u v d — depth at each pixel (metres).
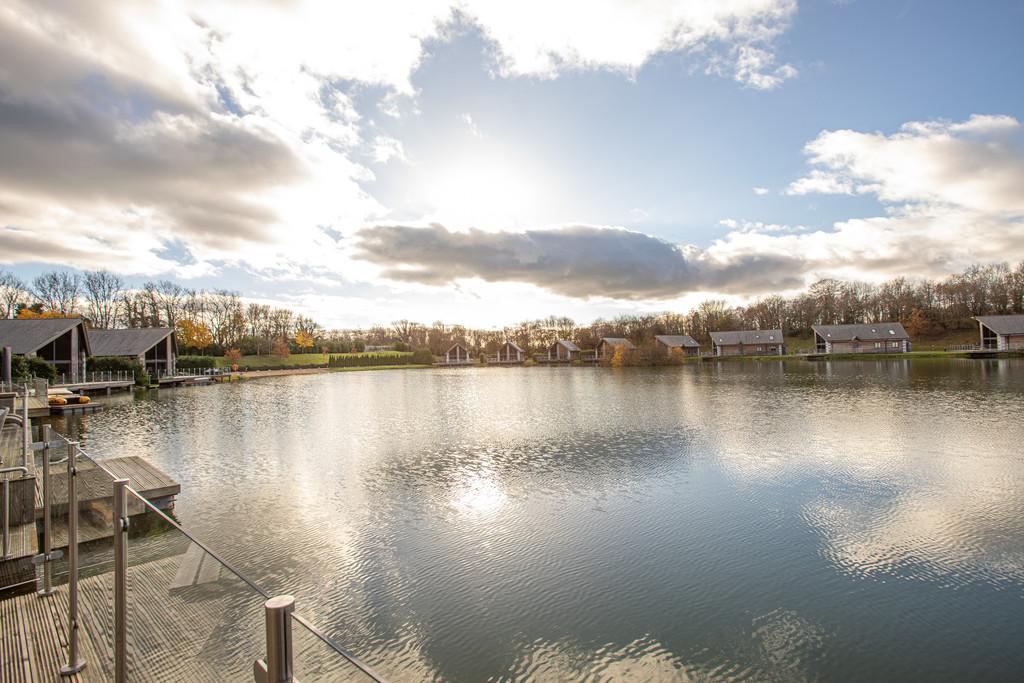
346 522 11.58
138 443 20.58
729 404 29.61
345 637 7.36
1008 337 73.88
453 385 51.47
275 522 11.61
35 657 4.36
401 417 27.84
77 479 4.48
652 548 10.16
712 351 105.19
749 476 14.70
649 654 6.99
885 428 20.94
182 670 2.83
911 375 45.38
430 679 6.52
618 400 33.09
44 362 35.94
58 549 5.55
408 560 9.70
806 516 11.62
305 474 15.67
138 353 52.19
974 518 11.23
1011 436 18.80
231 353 84.19
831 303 113.06
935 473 14.49
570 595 8.46
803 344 108.56
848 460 16.11
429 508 12.49
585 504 12.67
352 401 36.72
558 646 7.17
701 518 11.63
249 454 18.53
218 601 2.58
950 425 21.06
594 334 117.06
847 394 32.66
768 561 9.56
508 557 9.82
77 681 4.04
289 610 2.09
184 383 54.19
